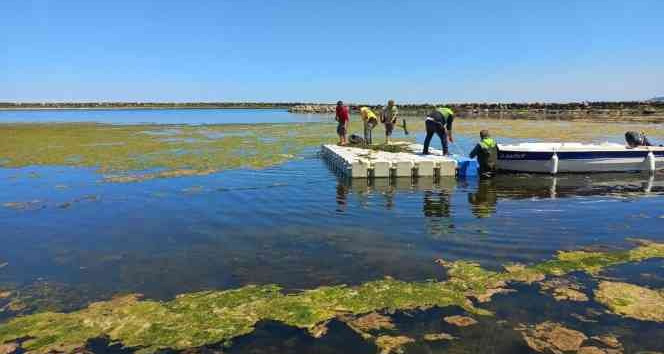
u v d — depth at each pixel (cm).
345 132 2142
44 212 1040
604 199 1149
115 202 1134
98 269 679
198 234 850
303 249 754
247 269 667
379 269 659
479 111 9138
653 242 777
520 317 508
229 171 1630
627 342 455
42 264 704
